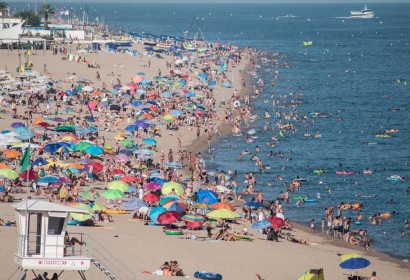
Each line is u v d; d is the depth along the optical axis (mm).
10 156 129250
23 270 69250
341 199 136000
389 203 133750
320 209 129625
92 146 136750
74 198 111562
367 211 128875
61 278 73750
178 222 108312
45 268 64125
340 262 95312
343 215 126438
